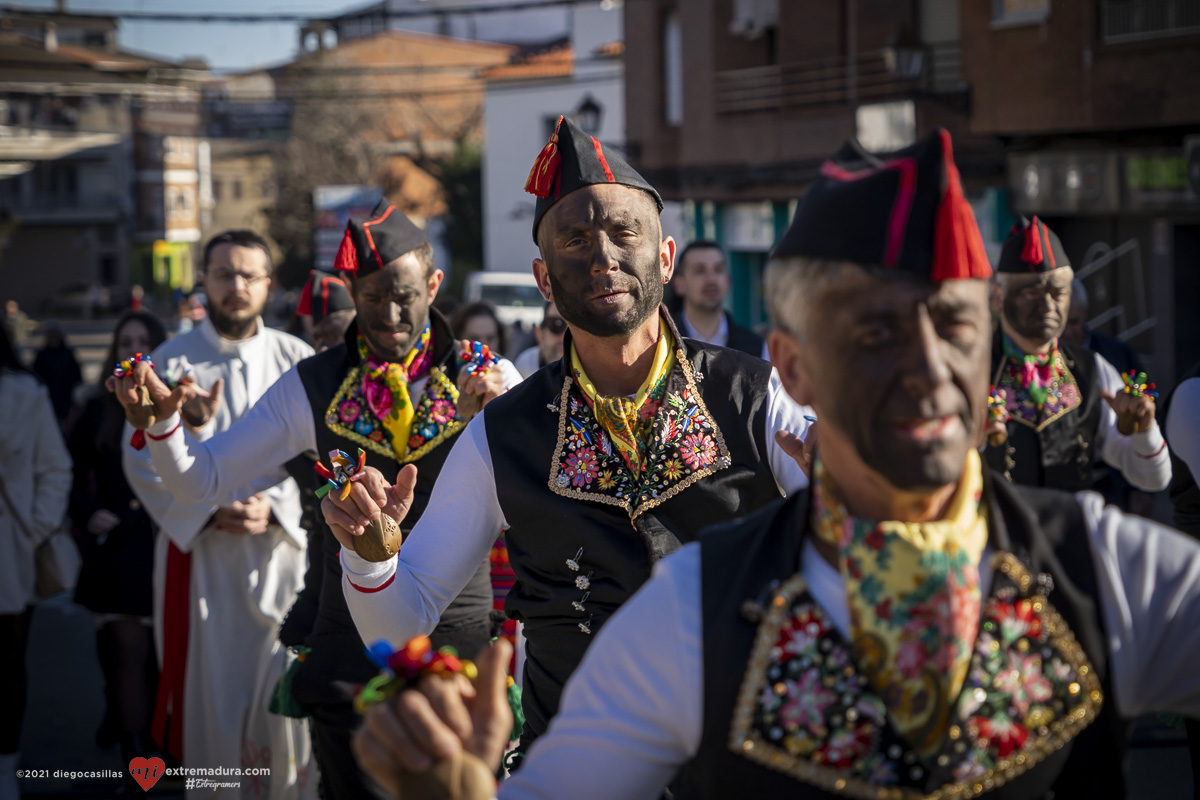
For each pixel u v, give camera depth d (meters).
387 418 3.75
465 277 37.47
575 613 2.64
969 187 15.08
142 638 5.45
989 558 1.58
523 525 2.70
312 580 4.02
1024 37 13.50
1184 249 12.73
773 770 1.53
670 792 2.33
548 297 2.96
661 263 2.84
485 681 1.46
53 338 13.54
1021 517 1.61
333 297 5.48
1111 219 13.66
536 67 33.72
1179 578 1.59
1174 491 4.10
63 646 8.12
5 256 56.41
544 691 2.69
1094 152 13.10
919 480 1.49
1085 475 4.40
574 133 2.76
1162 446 4.11
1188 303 12.80
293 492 4.96
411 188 45.41
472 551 2.76
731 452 2.71
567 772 1.60
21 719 5.39
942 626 1.52
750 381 2.79
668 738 1.60
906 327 1.49
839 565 1.58
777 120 18.44
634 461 2.68
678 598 1.62
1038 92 13.39
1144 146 12.52
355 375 3.83
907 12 16.11
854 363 1.50
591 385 2.74
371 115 41.69
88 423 5.79
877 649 1.53
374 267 3.72
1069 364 4.41
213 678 4.88
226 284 5.14
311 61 40.97
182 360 3.70
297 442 3.88
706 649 1.58
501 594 3.83
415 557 2.71
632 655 1.61
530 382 2.82
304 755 4.95
